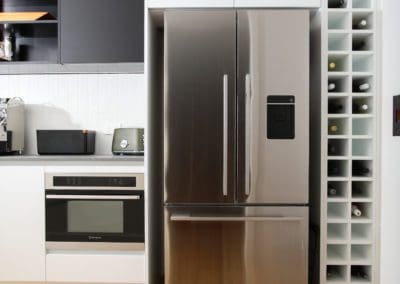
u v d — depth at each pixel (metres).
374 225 1.77
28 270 1.89
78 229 1.91
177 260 1.73
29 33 2.37
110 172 1.88
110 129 2.42
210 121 1.70
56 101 2.43
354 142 1.95
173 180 1.71
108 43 2.06
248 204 1.70
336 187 1.93
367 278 1.83
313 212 1.88
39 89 2.43
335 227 1.94
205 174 1.70
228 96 1.69
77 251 1.90
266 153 1.69
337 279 1.83
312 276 1.86
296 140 1.68
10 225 1.89
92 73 2.41
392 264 1.65
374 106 1.77
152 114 1.93
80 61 2.07
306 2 1.73
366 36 1.83
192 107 1.70
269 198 1.69
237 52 1.69
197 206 1.71
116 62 2.07
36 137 2.31
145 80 1.79
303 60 1.68
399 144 1.59
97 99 2.42
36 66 2.19
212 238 1.72
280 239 1.71
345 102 1.81
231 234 1.72
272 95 1.68
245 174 1.69
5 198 1.90
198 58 1.70
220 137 1.70
